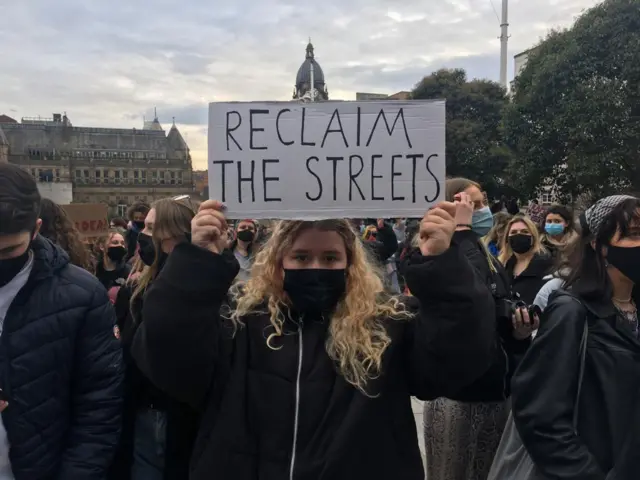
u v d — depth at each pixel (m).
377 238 7.98
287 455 1.65
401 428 1.74
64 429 1.97
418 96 30.11
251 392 1.72
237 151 1.82
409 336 1.80
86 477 1.94
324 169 1.82
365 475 1.63
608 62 17.08
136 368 2.35
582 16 18.31
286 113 1.82
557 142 18.75
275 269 1.85
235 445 1.68
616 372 1.78
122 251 4.45
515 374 1.91
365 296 1.81
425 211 1.81
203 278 1.63
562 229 4.85
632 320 1.94
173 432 2.34
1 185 1.73
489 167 27.52
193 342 1.63
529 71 20.44
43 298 1.91
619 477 1.67
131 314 2.44
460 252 1.63
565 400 1.78
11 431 1.83
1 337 1.84
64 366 1.94
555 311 1.90
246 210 1.82
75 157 86.19
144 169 90.06
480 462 2.77
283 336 1.79
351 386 1.70
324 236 1.79
